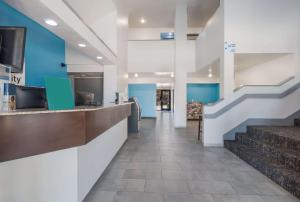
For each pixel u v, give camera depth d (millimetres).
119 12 7629
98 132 2621
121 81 7973
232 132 5250
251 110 5219
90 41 4539
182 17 8711
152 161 4039
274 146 3740
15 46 2436
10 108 2248
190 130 8000
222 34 5375
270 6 5145
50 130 1848
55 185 2113
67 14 3391
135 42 10000
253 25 5164
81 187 2318
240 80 8945
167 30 11281
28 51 4379
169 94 20125
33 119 1731
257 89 5191
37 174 2049
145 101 12977
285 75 5473
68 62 6828
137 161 4035
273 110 5176
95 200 2498
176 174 3361
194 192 2736
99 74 7000
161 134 7117
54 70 5648
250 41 5176
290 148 3455
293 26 5141
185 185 2947
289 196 2635
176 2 8391
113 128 4078
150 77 12492
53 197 2107
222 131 5273
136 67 9984
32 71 4539
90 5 5926
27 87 2500
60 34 3889
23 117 1668
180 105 8820
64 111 1962
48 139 1832
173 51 9953
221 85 5469
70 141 2012
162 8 8875
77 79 6938
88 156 2574
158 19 10047
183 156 4395
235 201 2510
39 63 4836
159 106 20375
